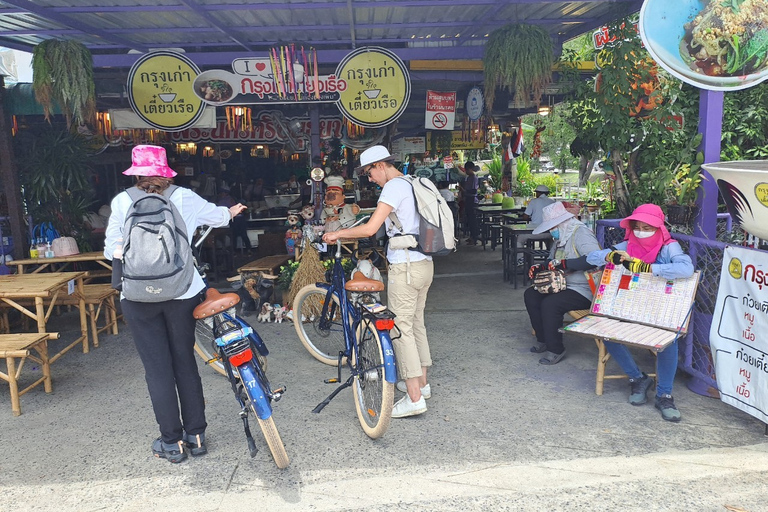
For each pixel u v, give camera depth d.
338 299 4.27
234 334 3.14
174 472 3.25
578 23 7.00
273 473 3.21
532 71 6.06
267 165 13.98
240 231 10.88
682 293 3.92
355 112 6.98
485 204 12.94
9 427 3.88
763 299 3.42
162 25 6.71
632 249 4.09
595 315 4.27
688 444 3.43
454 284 8.11
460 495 2.96
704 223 4.63
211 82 6.88
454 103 7.84
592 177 22.14
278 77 6.88
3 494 3.07
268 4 5.71
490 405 4.04
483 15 6.50
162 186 3.17
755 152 5.77
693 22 4.34
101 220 8.59
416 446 3.47
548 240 8.02
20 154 7.11
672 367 3.78
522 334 5.70
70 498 3.02
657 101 5.52
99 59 7.55
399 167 14.83
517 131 12.40
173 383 3.30
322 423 3.81
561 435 3.58
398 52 7.51
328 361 4.95
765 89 5.53
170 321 3.21
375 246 8.54
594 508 2.83
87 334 5.75
